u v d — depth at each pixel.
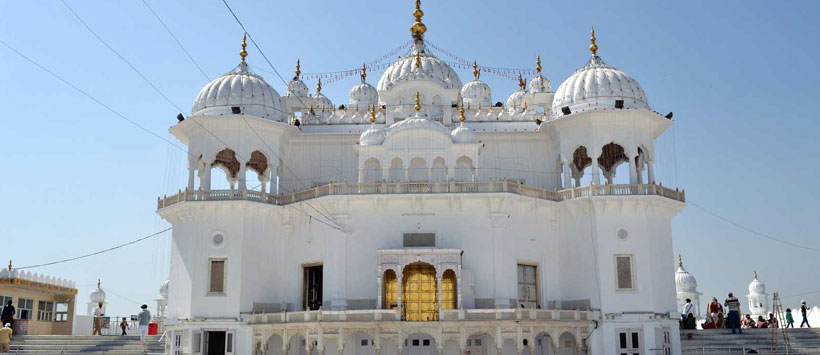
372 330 35.00
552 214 41.16
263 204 39.88
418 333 36.94
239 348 37.88
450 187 38.91
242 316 38.12
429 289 38.28
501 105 52.19
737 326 39.59
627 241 39.06
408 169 39.94
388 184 38.97
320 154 43.97
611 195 39.00
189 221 39.84
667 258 39.94
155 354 38.56
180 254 40.00
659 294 38.84
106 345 40.19
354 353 37.47
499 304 37.72
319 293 40.12
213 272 38.81
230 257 38.75
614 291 38.47
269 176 43.34
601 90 41.50
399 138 40.09
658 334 38.09
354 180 43.25
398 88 46.97
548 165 43.38
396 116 44.84
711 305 44.09
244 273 38.69
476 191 38.75
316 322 35.22
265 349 37.44
